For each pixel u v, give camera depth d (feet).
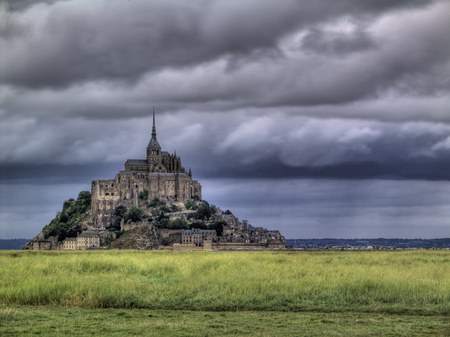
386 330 170.50
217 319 187.32
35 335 164.45
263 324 179.22
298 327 174.40
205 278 253.85
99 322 182.29
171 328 172.65
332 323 181.06
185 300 219.00
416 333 166.81
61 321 183.42
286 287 234.17
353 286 234.17
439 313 198.70
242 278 251.60
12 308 208.03
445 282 248.52
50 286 228.84
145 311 203.31
